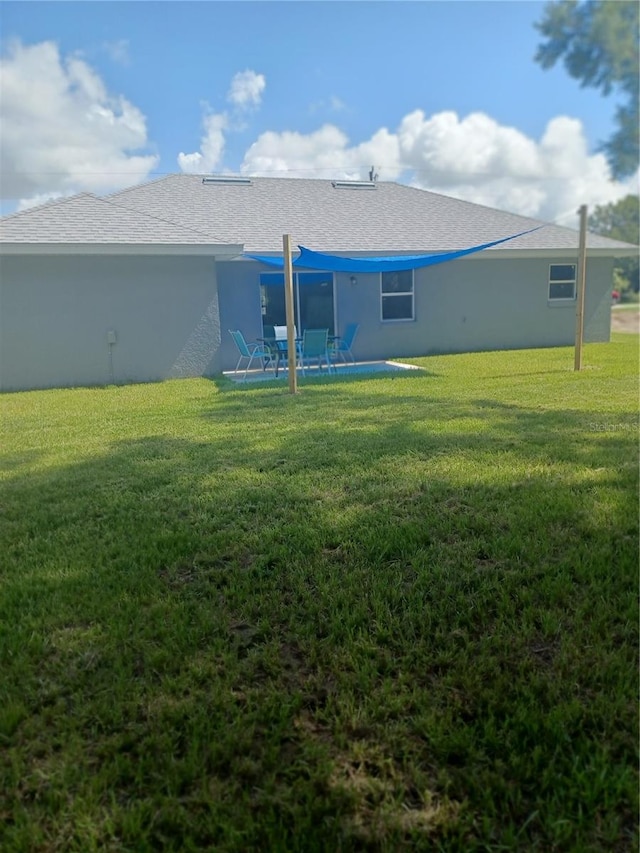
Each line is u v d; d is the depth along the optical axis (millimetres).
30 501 4363
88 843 1590
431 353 15453
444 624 2574
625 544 3250
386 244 14617
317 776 1783
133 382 11906
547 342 16469
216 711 2080
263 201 15898
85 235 11242
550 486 4207
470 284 15586
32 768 1854
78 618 2719
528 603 2709
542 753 1841
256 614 2721
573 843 1552
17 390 11227
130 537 3639
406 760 1850
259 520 3844
